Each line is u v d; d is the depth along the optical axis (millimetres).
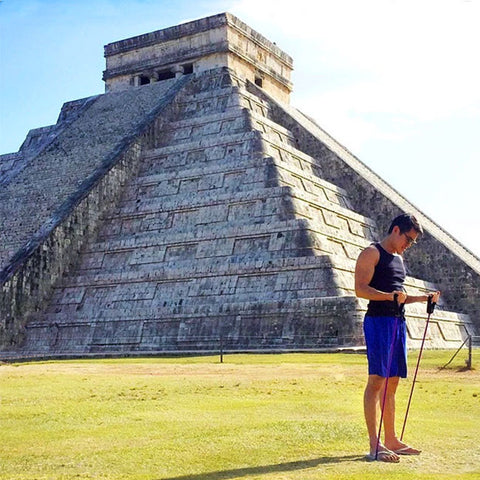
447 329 40969
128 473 7957
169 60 61562
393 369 9016
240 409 12656
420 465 8234
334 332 33906
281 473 7777
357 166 57469
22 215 50562
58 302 44688
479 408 13312
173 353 34844
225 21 58719
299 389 16031
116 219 48062
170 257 43219
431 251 47719
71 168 53219
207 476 7699
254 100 55656
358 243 44906
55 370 23641
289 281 37562
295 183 45375
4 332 42438
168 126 54344
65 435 10273
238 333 36656
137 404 13469
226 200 43438
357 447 9273
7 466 8430
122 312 41406
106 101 62125
